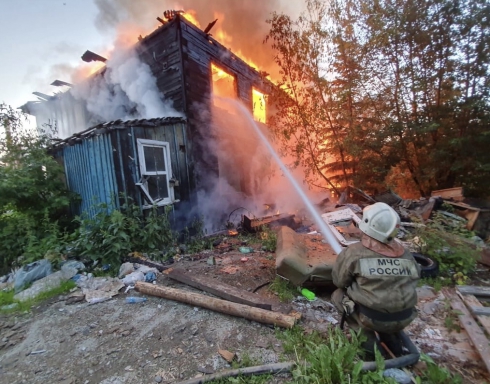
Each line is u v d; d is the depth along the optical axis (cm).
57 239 467
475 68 750
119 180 498
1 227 492
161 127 593
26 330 262
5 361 218
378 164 873
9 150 568
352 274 194
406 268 182
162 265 404
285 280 330
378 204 196
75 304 311
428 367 180
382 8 759
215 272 385
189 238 598
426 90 795
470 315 255
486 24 713
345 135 834
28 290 339
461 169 795
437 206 593
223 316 271
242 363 200
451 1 711
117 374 196
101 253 418
